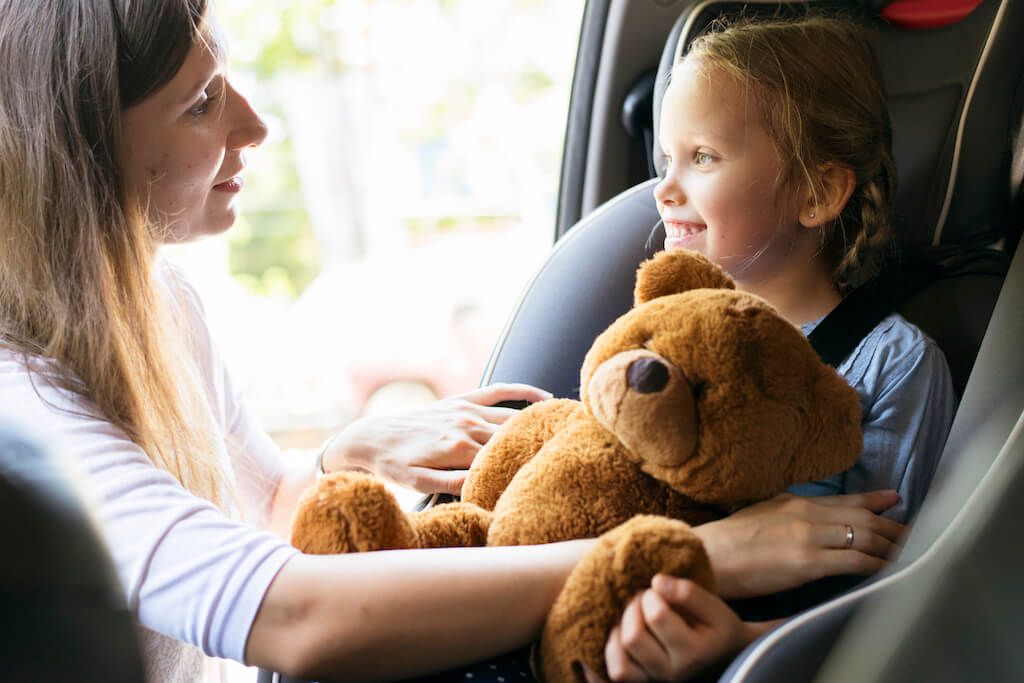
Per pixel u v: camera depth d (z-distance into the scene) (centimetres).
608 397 58
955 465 58
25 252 73
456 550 62
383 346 274
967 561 46
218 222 89
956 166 98
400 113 357
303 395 291
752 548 62
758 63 86
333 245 382
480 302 279
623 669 54
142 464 67
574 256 108
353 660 59
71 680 46
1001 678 45
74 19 71
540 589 60
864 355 87
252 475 111
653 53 126
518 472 70
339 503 63
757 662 51
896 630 46
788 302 93
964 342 93
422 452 86
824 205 89
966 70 97
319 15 347
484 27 329
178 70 74
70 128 72
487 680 63
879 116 91
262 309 360
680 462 59
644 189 111
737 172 87
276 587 59
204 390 99
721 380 58
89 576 46
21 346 72
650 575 55
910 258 98
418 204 360
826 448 62
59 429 67
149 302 78
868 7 101
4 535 42
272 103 366
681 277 68
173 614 60
